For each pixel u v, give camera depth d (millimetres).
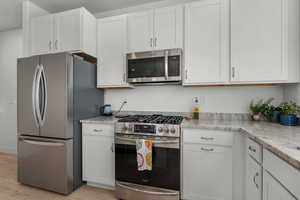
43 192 1893
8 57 3189
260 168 1143
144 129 1668
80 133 2031
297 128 1417
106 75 2230
